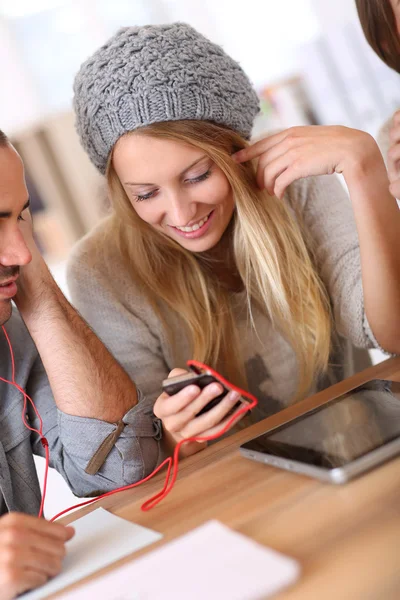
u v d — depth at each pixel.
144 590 0.64
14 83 3.07
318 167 1.25
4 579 0.71
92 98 1.24
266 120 3.21
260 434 0.98
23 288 1.17
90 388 1.11
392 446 0.79
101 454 1.08
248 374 1.48
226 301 1.48
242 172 1.34
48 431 1.19
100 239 1.50
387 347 1.29
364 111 3.09
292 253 1.43
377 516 0.68
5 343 1.23
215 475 0.92
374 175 1.23
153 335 1.46
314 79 3.18
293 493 0.79
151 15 3.20
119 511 0.90
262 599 0.58
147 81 1.19
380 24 1.52
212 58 1.26
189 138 1.19
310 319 1.44
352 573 0.59
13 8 3.05
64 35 3.11
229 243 1.48
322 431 0.91
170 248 1.46
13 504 1.14
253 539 0.70
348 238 1.43
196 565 0.66
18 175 1.01
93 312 1.45
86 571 0.74
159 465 1.07
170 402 0.96
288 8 3.23
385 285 1.23
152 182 1.23
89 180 3.12
